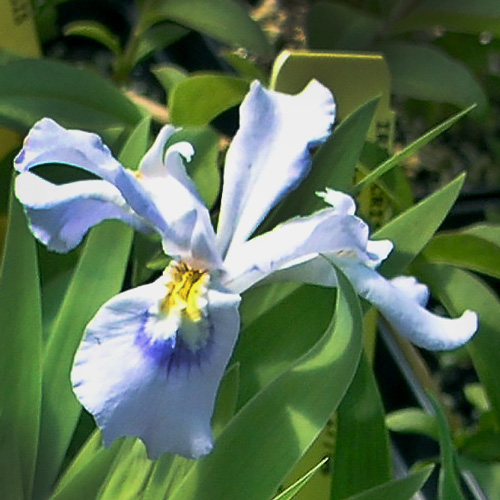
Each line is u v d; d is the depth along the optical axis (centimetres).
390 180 35
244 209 30
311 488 32
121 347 28
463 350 41
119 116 36
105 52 58
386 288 29
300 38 56
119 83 48
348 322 28
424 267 36
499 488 35
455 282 35
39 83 36
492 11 42
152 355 28
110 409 27
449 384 45
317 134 30
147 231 29
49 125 28
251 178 30
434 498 36
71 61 57
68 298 31
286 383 29
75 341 31
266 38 41
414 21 44
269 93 31
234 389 30
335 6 44
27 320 29
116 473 29
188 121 37
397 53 42
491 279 49
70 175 35
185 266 29
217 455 29
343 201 29
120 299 28
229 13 41
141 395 27
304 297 32
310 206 33
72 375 27
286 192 30
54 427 31
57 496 29
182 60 56
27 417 30
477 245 36
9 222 29
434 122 55
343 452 31
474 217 51
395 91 42
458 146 56
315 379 29
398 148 55
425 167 54
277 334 31
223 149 37
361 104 34
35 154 28
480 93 41
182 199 29
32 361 29
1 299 29
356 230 29
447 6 43
